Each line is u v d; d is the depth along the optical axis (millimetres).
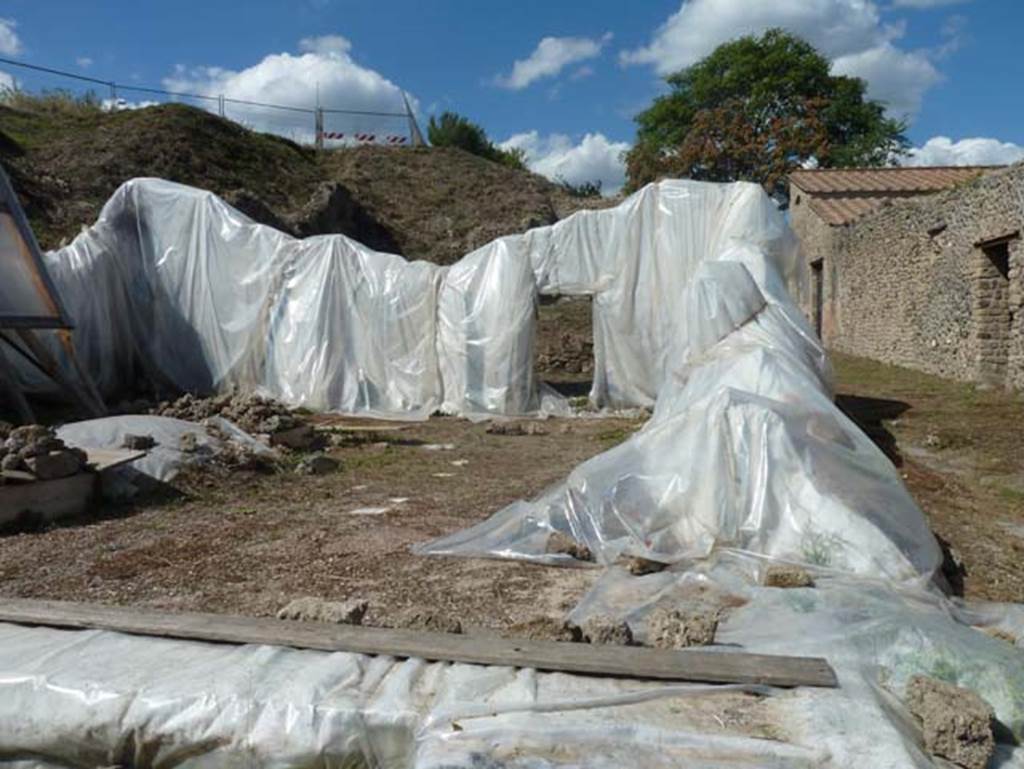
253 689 2844
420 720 2680
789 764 2365
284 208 23312
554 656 2990
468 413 12273
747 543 4539
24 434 6129
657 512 4949
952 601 3980
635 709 2662
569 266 12688
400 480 7473
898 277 15648
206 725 2771
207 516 6152
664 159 34781
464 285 12633
